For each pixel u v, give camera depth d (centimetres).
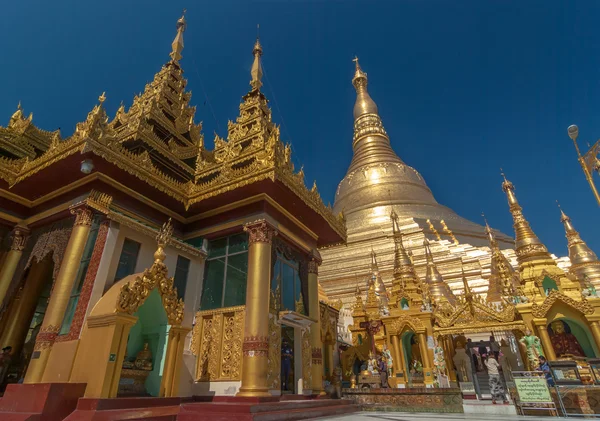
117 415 812
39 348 1020
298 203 1541
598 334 1773
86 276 1128
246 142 1886
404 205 4872
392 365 2077
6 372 1194
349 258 4112
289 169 1494
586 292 1906
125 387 988
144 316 1139
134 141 1614
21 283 1434
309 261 1798
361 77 7206
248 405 981
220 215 1552
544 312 1867
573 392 1278
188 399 1164
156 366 1059
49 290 1500
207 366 1287
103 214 1225
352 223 4697
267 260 1362
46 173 1281
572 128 1644
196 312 1431
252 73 2266
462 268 3259
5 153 1551
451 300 2733
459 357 2155
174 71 2345
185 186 1541
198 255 1510
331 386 1716
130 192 1374
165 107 2038
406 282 2364
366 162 5872
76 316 1048
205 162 1797
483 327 1980
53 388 810
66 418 798
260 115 2031
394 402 1619
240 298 1367
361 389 1722
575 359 1653
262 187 1405
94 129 1188
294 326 1528
